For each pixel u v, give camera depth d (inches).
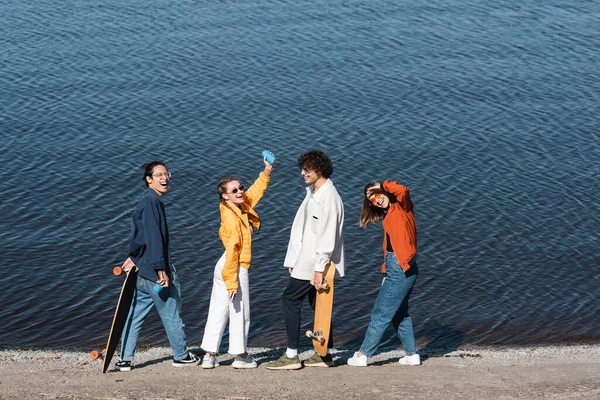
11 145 856.3
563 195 783.1
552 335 530.0
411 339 353.7
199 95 1027.9
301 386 307.9
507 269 640.4
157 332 497.4
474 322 550.3
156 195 311.9
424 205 756.0
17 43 1199.6
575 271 639.1
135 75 1090.1
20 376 332.8
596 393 303.3
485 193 783.7
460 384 315.6
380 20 1376.7
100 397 292.4
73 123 924.0
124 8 1402.6
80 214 717.3
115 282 596.4
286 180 805.9
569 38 1306.6
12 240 660.7
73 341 502.3
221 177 810.2
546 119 984.3
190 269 626.2
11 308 551.8
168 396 293.4
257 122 951.6
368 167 841.5
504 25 1369.3
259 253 655.8
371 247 669.9
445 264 646.5
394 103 1023.0
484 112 1002.1
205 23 1331.2
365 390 303.3
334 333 523.5
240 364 336.8
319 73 1120.2
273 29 1309.1
